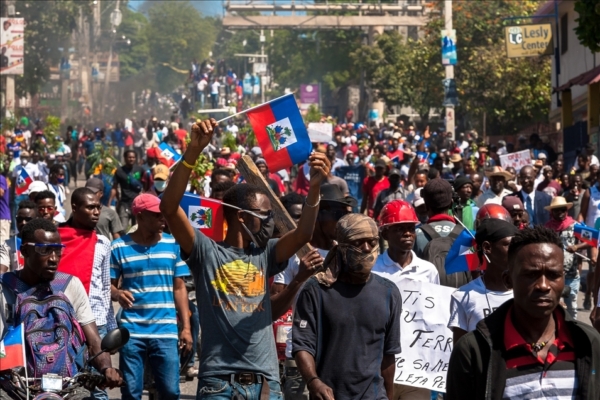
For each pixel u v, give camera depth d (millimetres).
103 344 5691
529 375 3965
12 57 40062
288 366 6883
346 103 71188
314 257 5816
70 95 77062
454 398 4066
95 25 79250
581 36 15336
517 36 30094
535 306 3898
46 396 5480
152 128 45125
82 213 7496
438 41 41594
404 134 38188
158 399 7523
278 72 73625
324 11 62219
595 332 3996
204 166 15891
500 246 5852
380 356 5578
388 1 60062
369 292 5586
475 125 41719
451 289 6754
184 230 5617
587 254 13367
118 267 7570
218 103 64125
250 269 5668
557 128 34625
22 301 5945
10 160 26906
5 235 15500
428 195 8625
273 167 6777
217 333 5598
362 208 16844
